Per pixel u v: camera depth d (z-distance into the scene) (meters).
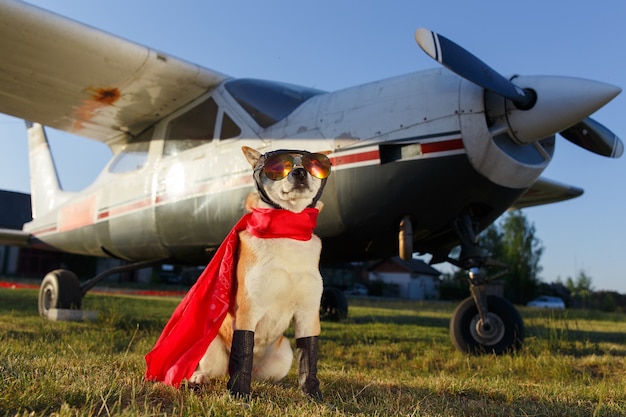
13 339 4.19
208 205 5.51
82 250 7.89
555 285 58.31
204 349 2.18
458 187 4.29
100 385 2.11
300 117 5.03
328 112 4.86
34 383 2.01
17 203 36.94
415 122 4.36
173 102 6.18
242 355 2.09
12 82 6.02
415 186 4.34
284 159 2.19
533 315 13.21
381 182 4.43
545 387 3.01
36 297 11.58
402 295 52.19
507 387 2.98
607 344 5.93
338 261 5.56
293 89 5.59
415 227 4.57
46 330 5.00
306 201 2.21
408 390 2.85
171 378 2.22
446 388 2.91
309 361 2.23
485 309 4.58
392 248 4.92
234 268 2.25
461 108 4.23
